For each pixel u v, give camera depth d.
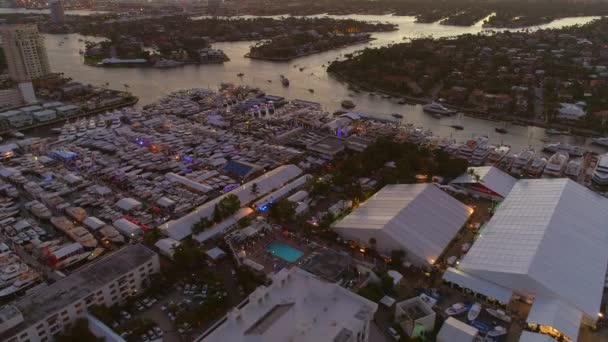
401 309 144.50
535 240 170.88
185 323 147.12
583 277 158.62
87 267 163.25
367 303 116.25
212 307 152.50
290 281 125.88
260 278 166.38
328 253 175.62
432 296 160.75
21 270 176.38
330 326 108.62
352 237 192.75
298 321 110.62
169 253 185.88
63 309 140.88
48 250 190.25
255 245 192.38
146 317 153.25
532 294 153.38
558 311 141.75
